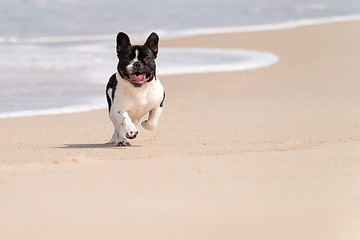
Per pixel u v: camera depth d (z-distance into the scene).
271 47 27.80
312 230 5.02
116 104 10.66
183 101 16.95
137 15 40.97
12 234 5.03
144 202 5.81
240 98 17.31
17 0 46.88
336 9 44.50
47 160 9.30
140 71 10.06
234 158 8.40
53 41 30.30
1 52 25.62
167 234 4.90
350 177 6.87
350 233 4.97
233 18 40.19
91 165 8.11
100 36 32.31
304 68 22.23
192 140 11.88
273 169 7.45
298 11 43.78
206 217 5.31
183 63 23.39
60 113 15.48
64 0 48.28
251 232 4.96
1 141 12.11
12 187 6.66
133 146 11.02
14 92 18.02
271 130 12.90
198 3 48.09
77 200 5.95
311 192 6.19
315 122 13.70
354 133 12.20
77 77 20.66
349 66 22.34
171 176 7.12
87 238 4.87
